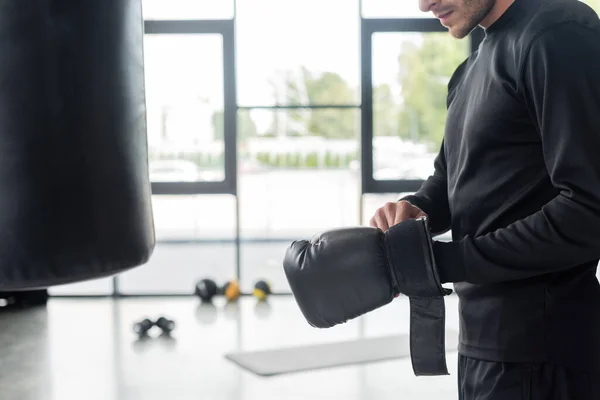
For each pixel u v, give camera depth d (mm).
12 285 926
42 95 900
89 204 951
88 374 3918
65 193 926
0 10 881
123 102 1007
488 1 1271
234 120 6070
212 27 6000
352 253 1259
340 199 6605
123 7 1002
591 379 1229
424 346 1264
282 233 6828
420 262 1203
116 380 3801
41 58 896
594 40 1155
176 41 6035
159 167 6133
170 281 6645
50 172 913
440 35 6047
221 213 6953
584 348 1229
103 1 958
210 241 6879
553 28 1161
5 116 894
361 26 6020
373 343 4531
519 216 1266
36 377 3869
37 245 916
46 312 5629
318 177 6504
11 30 885
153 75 6066
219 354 4316
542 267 1161
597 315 1243
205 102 6082
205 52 6047
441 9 1323
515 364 1269
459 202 1373
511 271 1174
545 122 1152
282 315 5449
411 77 6090
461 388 1407
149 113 6078
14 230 910
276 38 6137
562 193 1128
